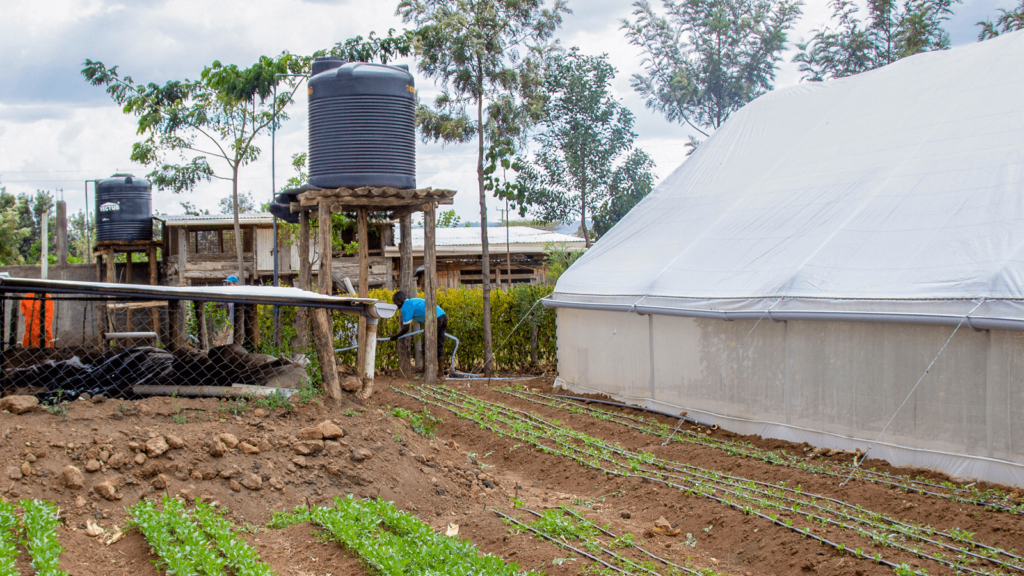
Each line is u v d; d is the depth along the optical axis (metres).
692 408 11.26
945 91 11.46
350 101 13.11
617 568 5.83
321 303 8.59
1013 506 6.54
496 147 16.75
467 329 17.03
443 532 6.75
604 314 13.28
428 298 14.73
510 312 17.31
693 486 7.84
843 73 30.41
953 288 7.78
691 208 14.03
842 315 8.70
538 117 17.59
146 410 7.37
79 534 5.70
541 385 15.14
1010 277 7.40
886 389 8.38
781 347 9.69
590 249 15.26
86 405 7.23
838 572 5.62
